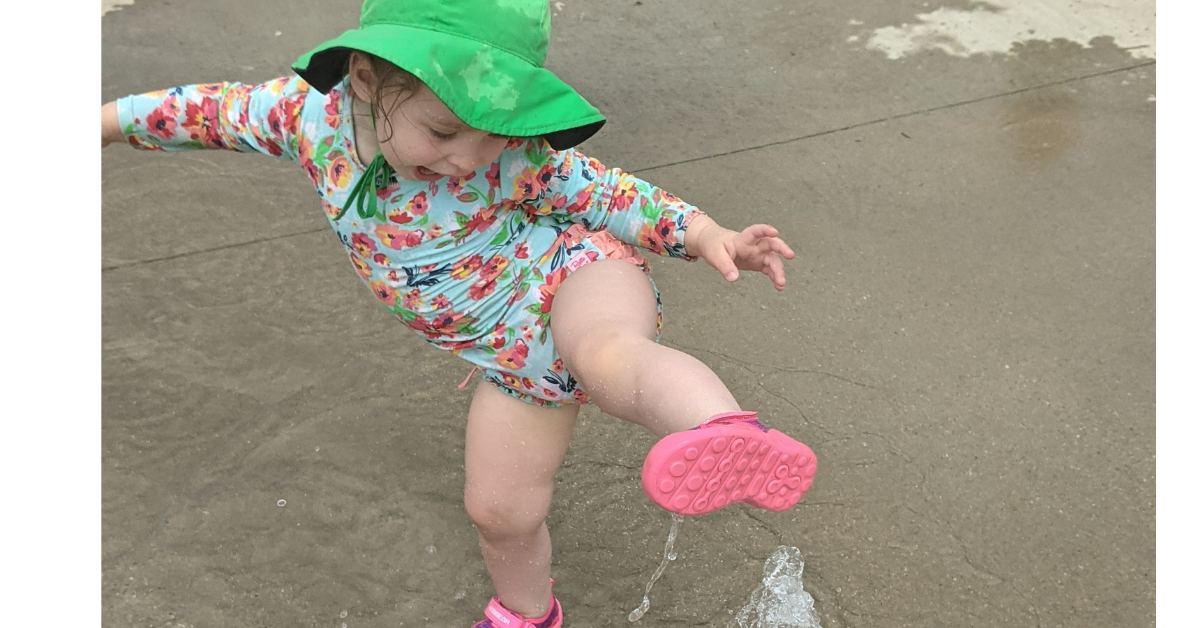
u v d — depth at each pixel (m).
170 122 1.31
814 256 2.29
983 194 2.47
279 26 3.09
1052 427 1.92
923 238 2.35
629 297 1.27
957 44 3.08
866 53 3.04
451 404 1.97
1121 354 2.06
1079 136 2.67
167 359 2.03
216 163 2.54
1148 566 1.70
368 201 1.26
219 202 2.41
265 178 2.50
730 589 1.67
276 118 1.27
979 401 1.97
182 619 1.62
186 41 2.98
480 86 1.12
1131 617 1.62
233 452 1.87
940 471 1.85
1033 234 2.35
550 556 1.55
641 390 1.14
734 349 2.07
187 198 2.42
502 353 1.34
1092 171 2.54
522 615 1.58
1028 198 2.46
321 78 1.19
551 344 1.33
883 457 1.87
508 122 1.14
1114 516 1.77
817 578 1.68
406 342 2.09
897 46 3.08
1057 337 2.10
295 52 2.96
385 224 1.28
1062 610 1.64
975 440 1.90
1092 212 2.41
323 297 2.18
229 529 1.75
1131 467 1.85
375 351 2.06
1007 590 1.67
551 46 3.04
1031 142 2.65
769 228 1.31
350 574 1.70
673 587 1.68
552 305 1.31
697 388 1.11
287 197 2.45
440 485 1.83
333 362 2.04
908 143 2.65
